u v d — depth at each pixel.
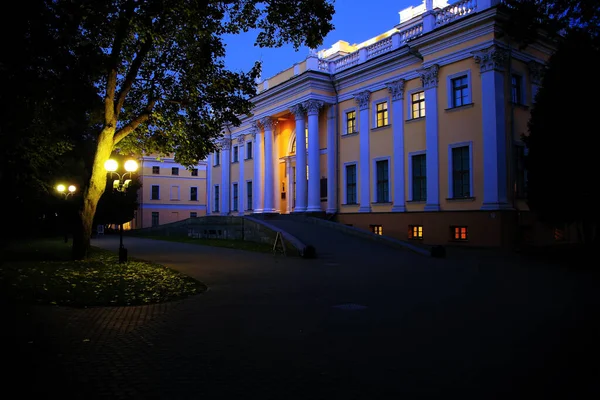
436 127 24.70
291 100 33.12
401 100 27.20
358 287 11.06
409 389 4.55
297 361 5.44
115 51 14.39
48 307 8.51
